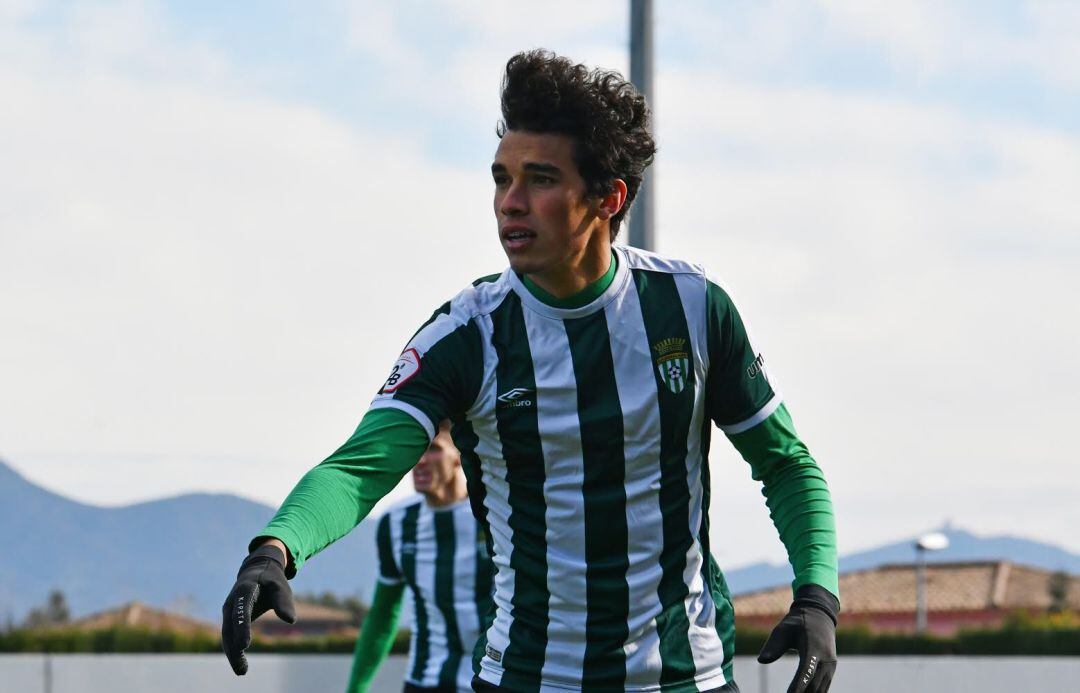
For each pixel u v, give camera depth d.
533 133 10.25
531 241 10.28
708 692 11.09
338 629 115.44
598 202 10.45
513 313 10.85
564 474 10.77
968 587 125.44
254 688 44.16
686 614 11.02
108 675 45.41
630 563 10.83
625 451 10.71
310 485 9.82
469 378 10.80
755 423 11.09
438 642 22.50
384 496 10.40
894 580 130.25
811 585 10.41
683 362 10.80
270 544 9.12
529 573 10.98
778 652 9.95
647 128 10.79
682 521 10.97
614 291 10.75
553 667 10.95
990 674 40.44
